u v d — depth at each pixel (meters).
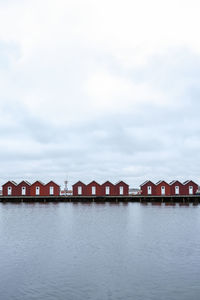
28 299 16.06
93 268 21.19
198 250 26.27
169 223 44.25
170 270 20.64
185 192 92.25
